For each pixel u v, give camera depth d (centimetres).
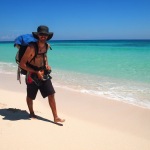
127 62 1327
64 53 2205
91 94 579
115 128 363
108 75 879
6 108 421
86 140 307
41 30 314
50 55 1950
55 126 346
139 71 968
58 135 315
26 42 323
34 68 335
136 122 394
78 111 443
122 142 311
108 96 563
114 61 1391
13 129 325
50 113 409
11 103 456
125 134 340
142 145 307
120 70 1009
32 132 319
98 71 985
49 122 361
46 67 343
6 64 1283
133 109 462
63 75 882
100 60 1461
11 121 354
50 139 302
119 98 545
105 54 2005
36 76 341
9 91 581
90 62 1348
